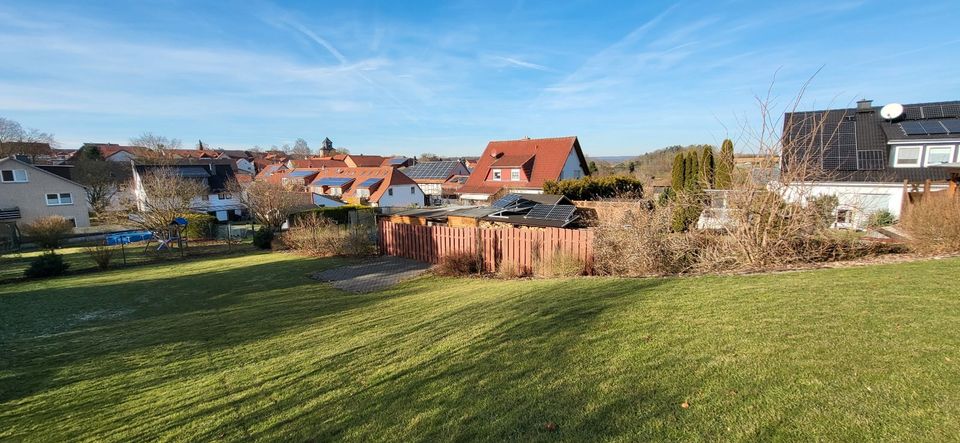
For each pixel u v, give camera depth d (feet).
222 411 13.85
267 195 91.76
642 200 38.65
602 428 9.82
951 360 11.33
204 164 155.02
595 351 14.32
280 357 19.01
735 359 12.51
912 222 29.43
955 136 60.95
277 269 49.08
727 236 30.37
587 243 33.88
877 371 11.05
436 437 10.40
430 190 166.91
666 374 12.03
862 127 70.69
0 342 26.02
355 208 104.12
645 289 22.59
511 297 25.00
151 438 12.54
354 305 29.53
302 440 11.24
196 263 59.26
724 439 8.95
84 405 15.74
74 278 50.21
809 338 13.53
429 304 26.73
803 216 28.19
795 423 9.23
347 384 14.67
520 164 107.96
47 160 173.27
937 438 8.32
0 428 14.20
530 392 11.98
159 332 26.13
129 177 162.09
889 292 17.90
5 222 98.32
